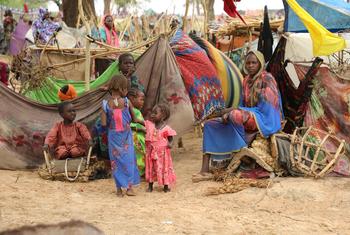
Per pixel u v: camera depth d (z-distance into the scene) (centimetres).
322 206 685
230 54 1366
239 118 778
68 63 1079
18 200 684
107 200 713
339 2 1139
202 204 693
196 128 1238
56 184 792
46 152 833
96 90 880
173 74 920
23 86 1092
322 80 874
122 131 740
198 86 961
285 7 1063
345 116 865
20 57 1159
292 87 885
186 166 923
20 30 2042
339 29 1106
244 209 674
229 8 1046
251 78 818
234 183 748
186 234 566
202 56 973
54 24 1579
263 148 786
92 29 1292
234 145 786
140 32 1276
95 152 879
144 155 841
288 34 1066
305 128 820
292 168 781
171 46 960
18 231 304
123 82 746
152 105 922
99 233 315
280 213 658
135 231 570
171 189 778
